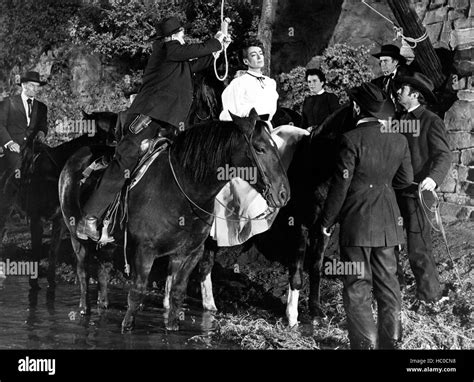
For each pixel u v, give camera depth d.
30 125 9.58
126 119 6.31
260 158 5.73
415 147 6.55
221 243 7.00
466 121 9.66
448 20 10.52
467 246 8.14
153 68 6.26
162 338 6.22
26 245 10.71
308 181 6.78
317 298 7.03
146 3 15.31
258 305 7.61
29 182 8.50
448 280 7.41
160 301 7.88
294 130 7.02
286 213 6.99
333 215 5.40
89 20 16.33
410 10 9.54
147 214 6.07
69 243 10.30
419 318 6.29
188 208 6.01
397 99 7.06
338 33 12.70
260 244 8.92
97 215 6.33
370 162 5.37
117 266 9.09
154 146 6.21
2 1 17.84
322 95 8.12
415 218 6.57
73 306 7.53
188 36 14.24
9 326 6.59
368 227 5.35
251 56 7.10
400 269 7.27
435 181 6.25
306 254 8.49
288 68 12.98
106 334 6.32
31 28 17.17
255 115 5.82
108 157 6.86
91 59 15.97
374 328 5.36
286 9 13.03
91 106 15.74
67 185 7.25
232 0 14.28
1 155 9.54
